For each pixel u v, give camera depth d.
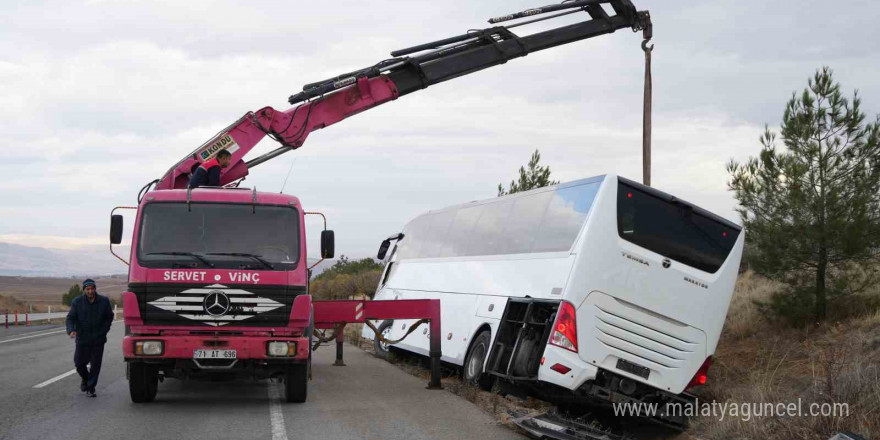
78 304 11.95
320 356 20.98
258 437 8.88
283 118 15.77
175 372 11.04
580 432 9.59
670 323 11.21
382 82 16.41
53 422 9.67
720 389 12.26
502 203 15.53
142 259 10.74
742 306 16.61
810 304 13.79
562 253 11.77
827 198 13.41
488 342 13.84
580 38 17.20
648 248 11.24
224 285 10.70
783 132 14.09
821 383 9.70
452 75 16.66
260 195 11.52
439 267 18.33
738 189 14.72
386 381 15.00
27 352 20.95
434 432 9.43
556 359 10.89
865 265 13.64
